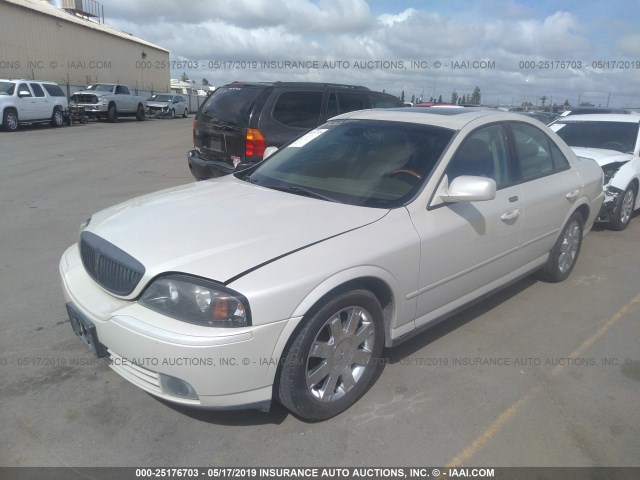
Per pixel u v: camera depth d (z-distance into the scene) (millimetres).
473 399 3199
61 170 11453
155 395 2682
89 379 3285
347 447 2764
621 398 3248
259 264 2609
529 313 4449
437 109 4363
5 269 5137
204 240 2789
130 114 30953
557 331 4129
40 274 5016
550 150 4691
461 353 3746
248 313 2490
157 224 3023
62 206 7977
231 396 2582
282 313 2562
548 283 5145
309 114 7488
